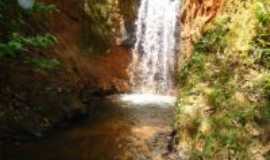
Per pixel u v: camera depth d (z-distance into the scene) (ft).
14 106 18.33
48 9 21.49
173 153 15.57
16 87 19.08
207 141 13.70
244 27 15.29
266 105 12.69
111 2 31.83
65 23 26.55
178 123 16.30
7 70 19.19
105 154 15.89
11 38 18.47
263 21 14.48
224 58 15.48
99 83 26.43
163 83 29.25
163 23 31.48
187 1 28.68
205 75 15.94
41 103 19.48
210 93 15.03
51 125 18.94
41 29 23.03
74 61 24.94
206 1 22.25
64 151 16.22
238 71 14.40
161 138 17.46
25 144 16.97
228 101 13.98
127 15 32.14
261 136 12.18
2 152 15.96
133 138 17.56
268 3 14.97
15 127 17.62
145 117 20.99
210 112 14.52
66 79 22.56
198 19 23.18
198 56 17.22
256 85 13.37
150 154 15.75
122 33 31.40
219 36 16.56
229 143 12.77
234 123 13.15
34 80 20.13
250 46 14.35
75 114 20.62
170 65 29.86
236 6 16.80
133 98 25.96
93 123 20.02
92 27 29.17
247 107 13.14
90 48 28.27
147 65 30.58
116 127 19.22
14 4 21.29
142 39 31.76
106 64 28.76
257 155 11.85
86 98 23.86
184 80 17.74
